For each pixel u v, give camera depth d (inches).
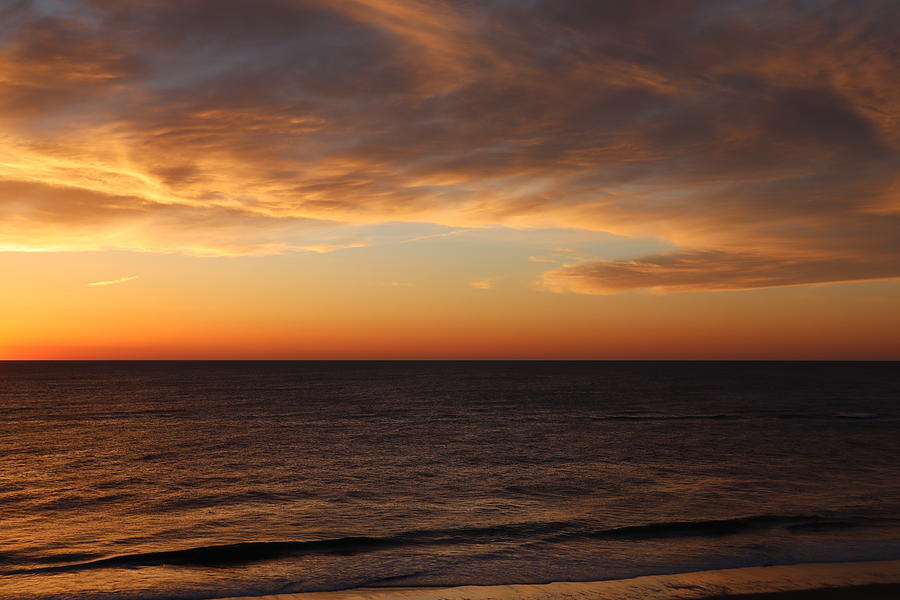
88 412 2468.0
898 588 523.8
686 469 1185.4
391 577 572.1
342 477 1119.0
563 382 5064.0
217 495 975.6
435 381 5211.6
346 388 4148.6
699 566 593.9
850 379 5664.4
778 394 3521.2
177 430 1856.5
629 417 2228.1
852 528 729.0
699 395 3447.3
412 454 1387.8
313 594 517.0
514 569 596.4
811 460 1289.4
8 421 2145.7
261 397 3294.8
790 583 538.0
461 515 832.9
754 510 840.9
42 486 1056.8
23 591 535.5
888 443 1549.0
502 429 1865.2
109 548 693.9
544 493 973.8
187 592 530.9
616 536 709.3
